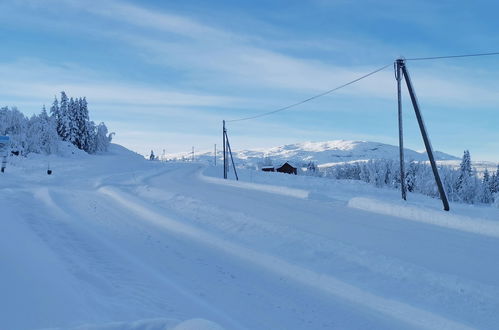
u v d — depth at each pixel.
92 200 19.62
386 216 16.02
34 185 25.58
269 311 6.70
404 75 19.09
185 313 5.83
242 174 54.16
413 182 70.62
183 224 13.35
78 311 4.59
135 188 26.12
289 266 8.89
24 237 8.77
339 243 10.12
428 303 6.70
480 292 6.95
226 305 6.83
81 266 7.44
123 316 4.88
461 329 5.80
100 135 98.19
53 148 70.50
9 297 4.60
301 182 40.50
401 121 21.02
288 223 13.69
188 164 79.50
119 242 10.99
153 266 8.80
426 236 12.10
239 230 12.47
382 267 8.43
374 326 6.22
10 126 63.88
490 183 85.94
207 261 9.58
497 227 12.48
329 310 6.82
